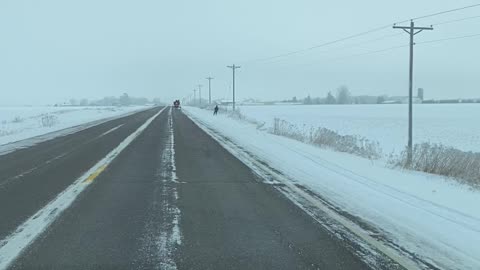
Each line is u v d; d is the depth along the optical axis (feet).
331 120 189.47
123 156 49.47
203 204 26.53
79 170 39.27
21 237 19.79
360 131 132.05
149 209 25.13
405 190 32.04
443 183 35.78
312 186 32.91
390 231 21.42
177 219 23.03
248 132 91.40
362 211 25.35
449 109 334.03
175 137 76.07
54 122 124.36
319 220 23.21
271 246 18.83
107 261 16.85
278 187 32.30
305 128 129.39
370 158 53.47
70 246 18.56
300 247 18.76
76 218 23.04
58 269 16.03
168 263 16.67
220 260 17.06
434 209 26.25
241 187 32.14
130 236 20.01
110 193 29.40
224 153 53.52
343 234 20.75
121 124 117.91
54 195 28.66
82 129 97.19
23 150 55.36
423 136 117.19
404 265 16.90
